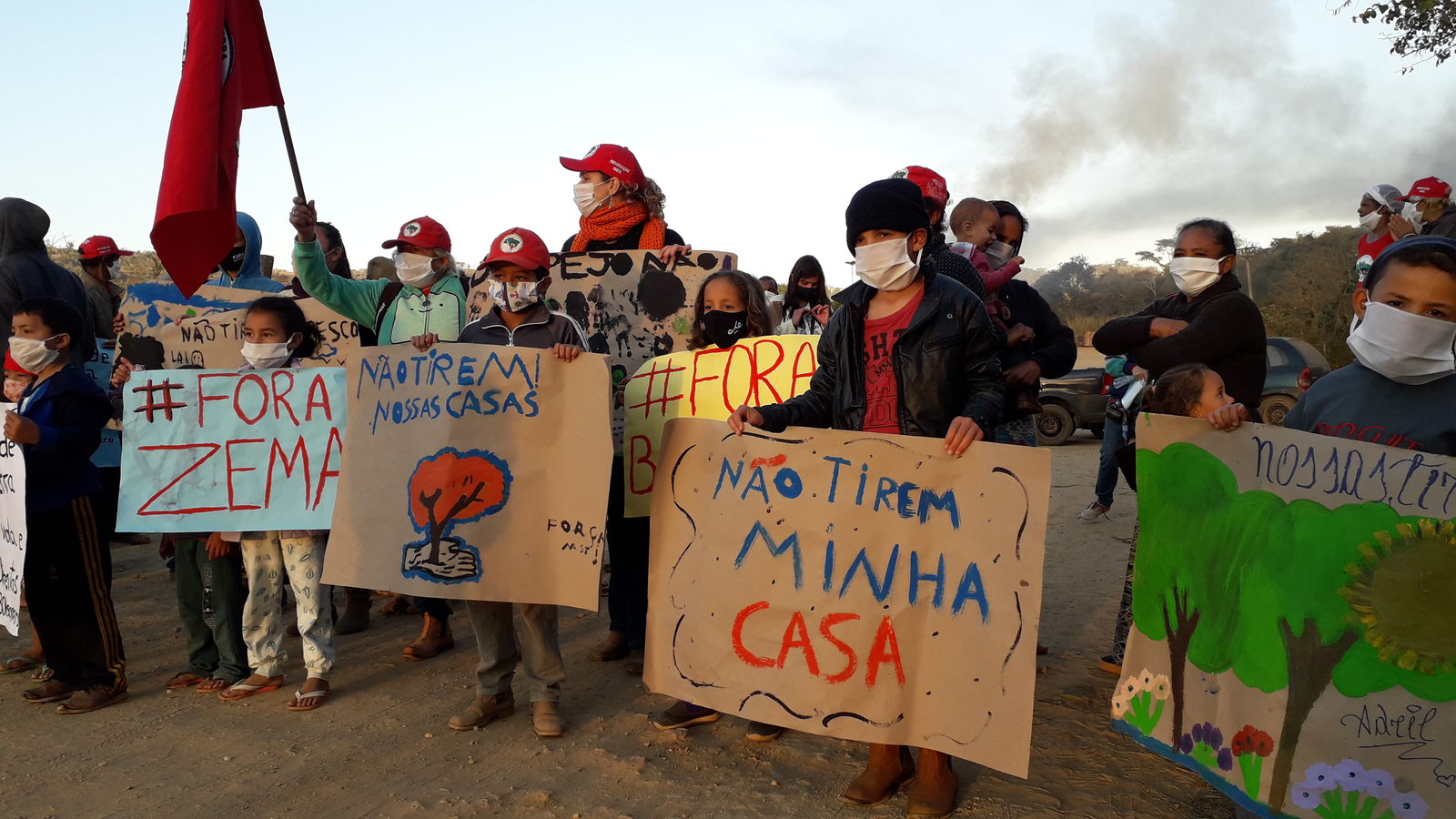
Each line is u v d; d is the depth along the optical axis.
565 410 4.00
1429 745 2.74
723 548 3.62
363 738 4.19
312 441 4.55
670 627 3.70
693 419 3.71
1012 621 3.18
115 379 4.85
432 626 5.36
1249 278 34.25
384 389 4.21
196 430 4.57
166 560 7.61
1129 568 4.85
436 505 4.05
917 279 3.50
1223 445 3.04
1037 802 3.51
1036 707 4.46
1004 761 3.14
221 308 5.62
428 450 4.09
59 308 4.50
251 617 4.69
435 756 3.98
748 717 3.53
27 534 4.41
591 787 3.68
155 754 4.05
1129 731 3.14
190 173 3.95
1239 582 3.00
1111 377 8.08
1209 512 3.05
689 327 5.13
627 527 4.96
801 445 3.53
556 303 5.22
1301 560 2.92
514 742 4.12
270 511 4.52
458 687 4.84
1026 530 3.19
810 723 3.43
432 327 5.05
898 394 3.45
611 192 5.34
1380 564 2.83
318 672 4.61
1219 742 2.98
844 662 3.40
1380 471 2.84
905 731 3.32
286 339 4.65
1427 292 2.76
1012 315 4.99
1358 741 2.81
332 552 4.17
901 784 3.66
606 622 6.06
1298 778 2.86
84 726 4.37
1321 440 2.92
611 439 3.95
